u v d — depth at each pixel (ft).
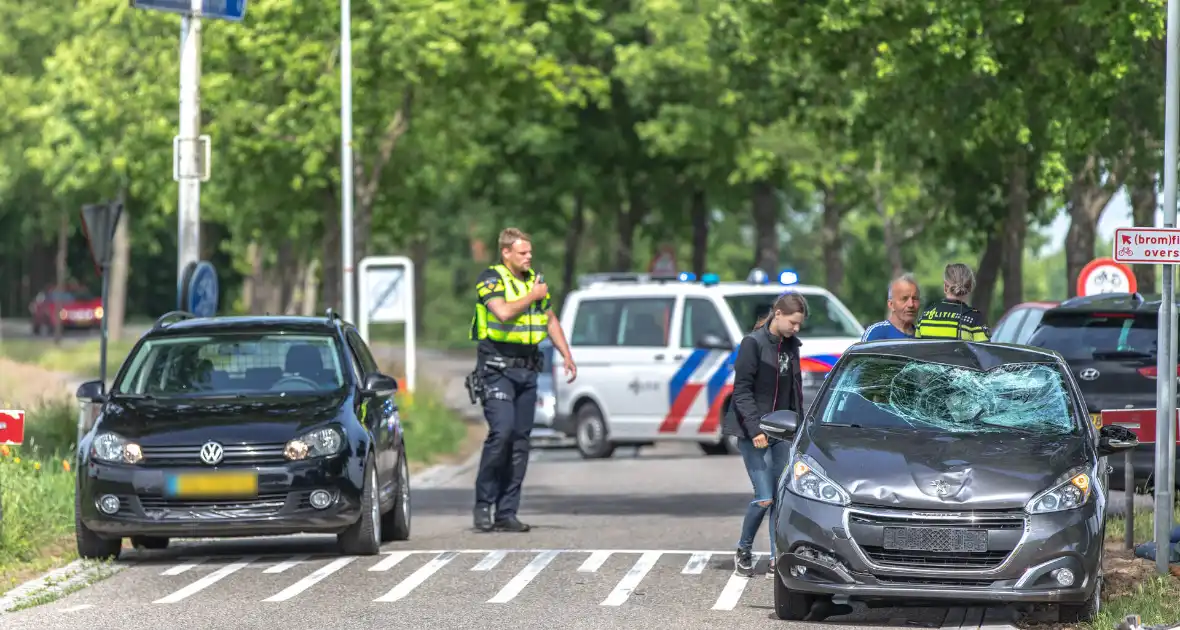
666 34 415.85
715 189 456.86
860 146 290.56
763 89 399.85
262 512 121.80
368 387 132.57
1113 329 146.20
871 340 116.67
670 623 97.30
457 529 146.51
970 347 107.96
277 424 123.95
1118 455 139.44
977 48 211.41
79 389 130.31
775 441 114.52
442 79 329.52
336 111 321.32
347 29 303.07
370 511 125.59
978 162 289.74
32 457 164.55
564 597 106.42
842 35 224.94
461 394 383.86
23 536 128.67
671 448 260.01
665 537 137.59
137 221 574.56
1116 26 202.69
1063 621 96.27
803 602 97.96
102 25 376.68
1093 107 214.07
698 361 227.40
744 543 115.14
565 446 265.13
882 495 93.76
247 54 320.09
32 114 444.55
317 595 107.65
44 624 98.12
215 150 335.67
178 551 134.21
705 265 482.69
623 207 504.43
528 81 337.52
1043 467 95.30
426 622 97.76
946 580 93.09
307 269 613.52
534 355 143.74
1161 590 102.94
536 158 464.65
